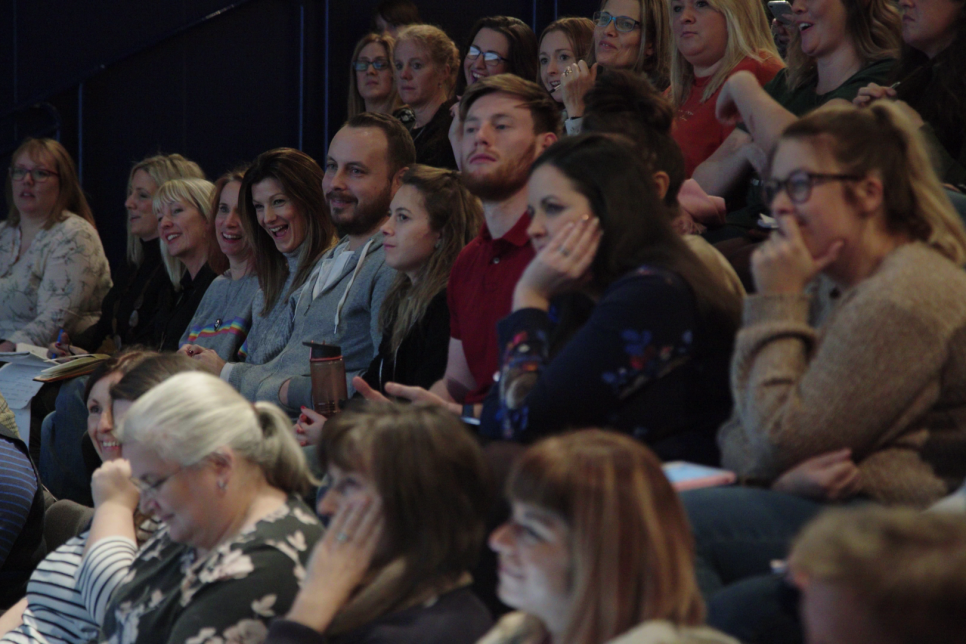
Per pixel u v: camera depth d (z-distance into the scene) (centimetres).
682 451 330
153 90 1065
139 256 879
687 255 336
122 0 1069
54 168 920
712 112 606
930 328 288
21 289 912
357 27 1062
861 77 535
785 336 305
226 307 715
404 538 288
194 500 343
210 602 328
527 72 787
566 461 225
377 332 579
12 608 450
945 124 490
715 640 211
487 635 262
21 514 524
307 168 659
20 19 1062
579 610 220
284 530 341
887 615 165
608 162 342
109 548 405
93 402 474
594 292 351
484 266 462
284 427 360
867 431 291
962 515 176
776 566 275
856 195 308
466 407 409
